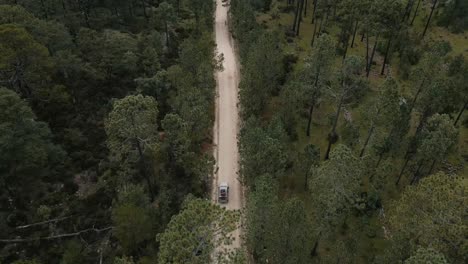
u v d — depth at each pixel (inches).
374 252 1914.4
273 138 2121.1
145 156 2271.2
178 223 1254.3
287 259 1583.4
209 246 1224.8
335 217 1648.6
